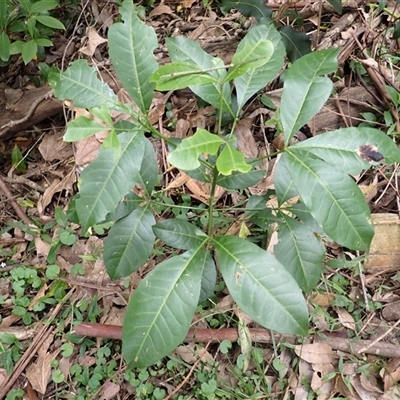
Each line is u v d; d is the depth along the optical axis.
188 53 0.48
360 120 0.83
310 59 0.44
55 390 0.65
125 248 0.55
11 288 0.75
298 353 0.64
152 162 0.54
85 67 0.45
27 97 0.86
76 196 0.55
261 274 0.43
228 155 0.36
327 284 0.69
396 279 0.70
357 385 0.62
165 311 0.44
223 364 0.65
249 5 0.78
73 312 0.71
